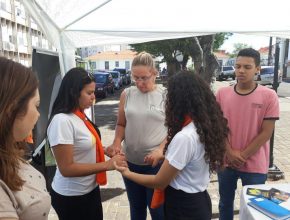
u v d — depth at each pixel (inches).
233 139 107.1
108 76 776.9
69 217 84.9
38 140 135.9
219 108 73.0
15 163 43.6
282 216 68.0
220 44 746.2
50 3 103.5
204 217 72.9
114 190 177.9
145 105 102.3
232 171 110.0
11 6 894.4
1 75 41.0
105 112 509.4
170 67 712.4
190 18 114.3
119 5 105.2
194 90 68.5
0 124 40.7
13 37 909.2
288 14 111.3
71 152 76.5
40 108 139.3
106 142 307.6
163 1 104.7
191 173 70.9
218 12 112.5
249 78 102.9
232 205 115.2
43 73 143.3
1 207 39.6
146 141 102.0
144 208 112.6
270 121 102.3
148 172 103.8
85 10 107.5
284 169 210.1
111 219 143.6
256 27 123.1
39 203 47.7
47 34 122.6
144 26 119.8
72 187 82.0
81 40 139.6
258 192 81.9
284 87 943.7
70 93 77.7
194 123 68.2
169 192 73.4
